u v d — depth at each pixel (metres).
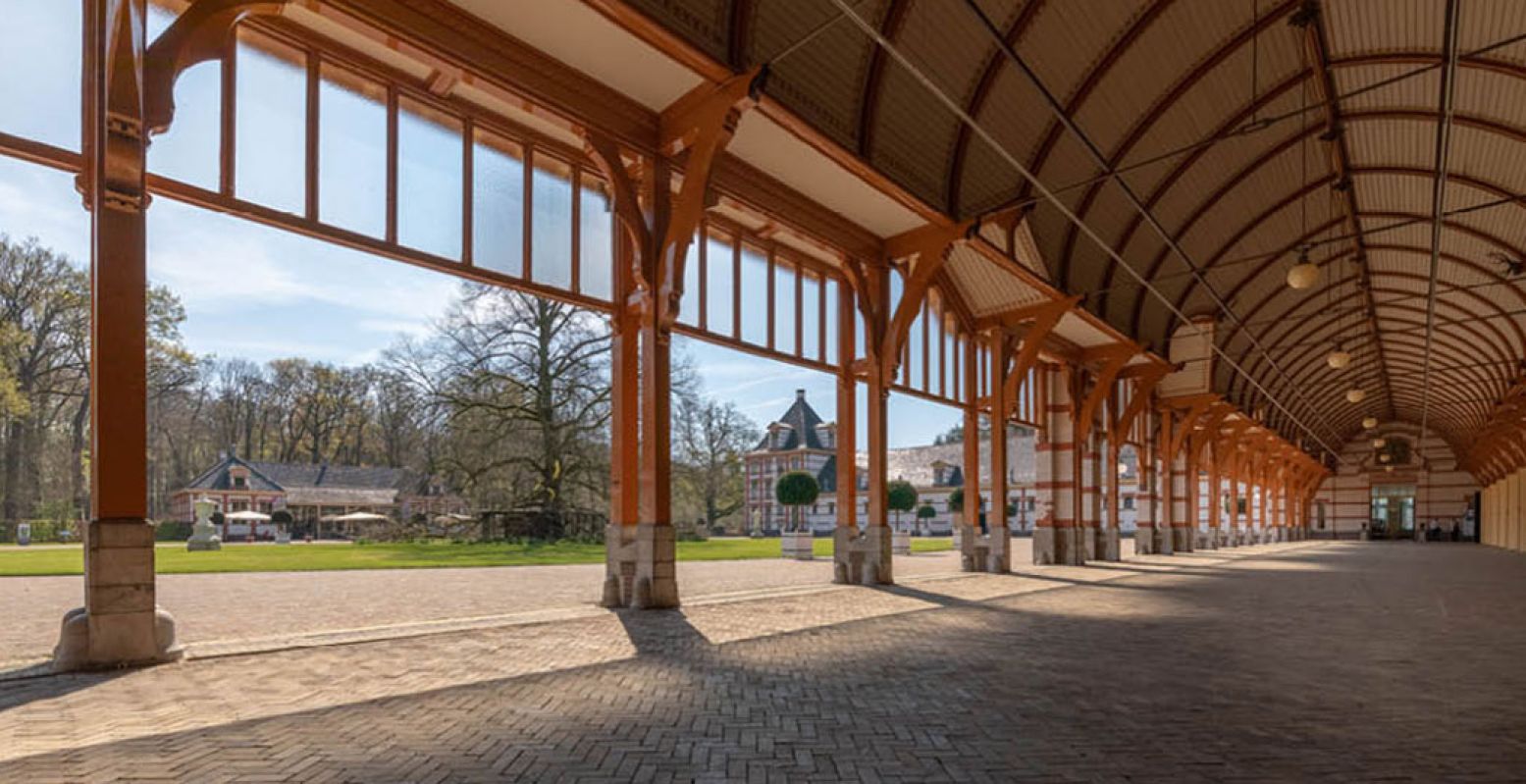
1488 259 19.88
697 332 13.16
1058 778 3.97
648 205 10.85
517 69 9.16
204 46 7.00
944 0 10.88
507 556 23.47
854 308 16.11
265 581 14.77
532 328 32.72
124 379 6.52
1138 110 14.12
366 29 8.05
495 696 5.60
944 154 13.13
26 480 43.12
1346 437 59.88
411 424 38.88
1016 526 67.62
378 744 4.42
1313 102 14.41
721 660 7.02
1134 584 16.00
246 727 4.72
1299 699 5.76
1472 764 4.25
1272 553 32.91
